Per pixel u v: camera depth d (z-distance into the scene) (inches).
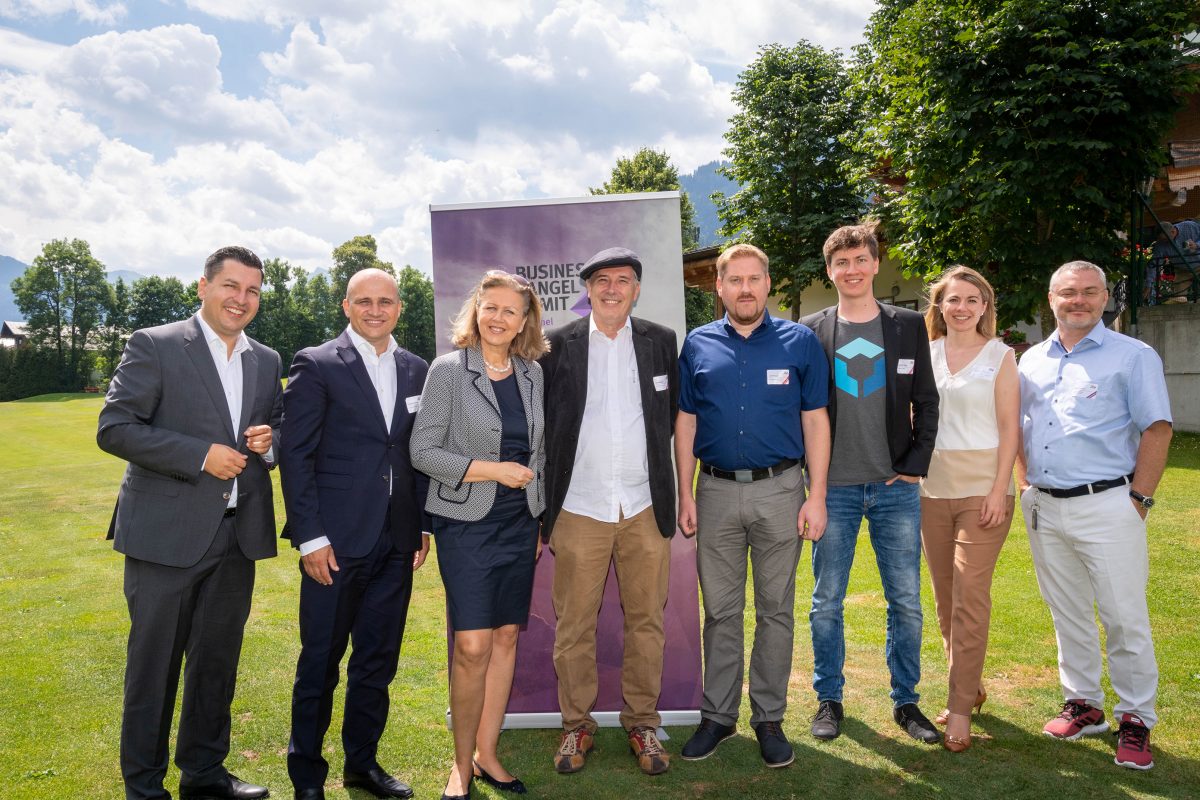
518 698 140.6
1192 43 437.4
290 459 107.3
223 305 104.3
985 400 125.6
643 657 124.8
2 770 121.4
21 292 2768.2
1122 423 119.6
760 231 820.6
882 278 694.5
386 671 114.9
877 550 131.8
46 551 303.3
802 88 807.1
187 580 102.6
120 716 143.2
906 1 595.8
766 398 122.1
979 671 123.3
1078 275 121.7
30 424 975.0
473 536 109.3
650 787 114.4
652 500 120.6
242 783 113.6
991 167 428.8
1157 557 214.5
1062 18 408.5
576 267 137.4
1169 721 128.1
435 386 110.4
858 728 131.6
